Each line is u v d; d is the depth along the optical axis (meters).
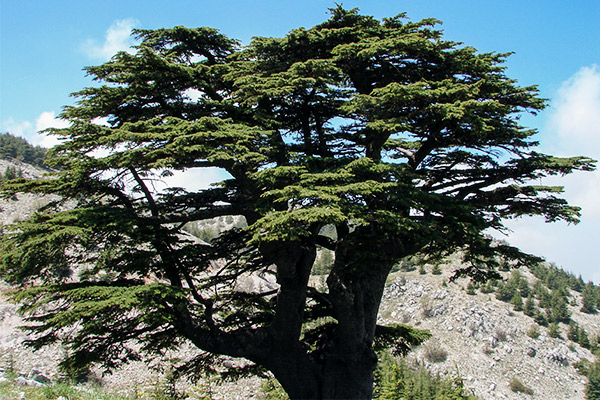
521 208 14.21
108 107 13.24
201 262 14.37
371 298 14.45
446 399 27.64
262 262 15.28
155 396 19.59
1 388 12.17
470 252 14.14
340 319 13.80
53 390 12.89
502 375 84.94
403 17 15.95
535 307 118.06
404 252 13.91
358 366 13.70
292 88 12.68
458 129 13.85
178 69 13.22
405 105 13.37
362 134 15.65
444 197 13.32
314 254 13.38
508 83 13.78
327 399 13.46
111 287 10.34
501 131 13.51
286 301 13.22
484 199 14.41
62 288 10.80
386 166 11.79
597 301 142.50
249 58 15.73
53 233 9.81
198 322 14.04
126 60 12.83
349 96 14.56
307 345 14.63
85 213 11.16
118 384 34.62
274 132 13.70
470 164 15.63
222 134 11.38
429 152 15.43
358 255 12.91
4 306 45.41
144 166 11.64
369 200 13.27
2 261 9.84
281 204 12.41
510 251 14.31
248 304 15.84
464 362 87.12
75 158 11.81
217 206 14.09
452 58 14.22
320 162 13.16
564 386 85.50
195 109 13.92
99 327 10.68
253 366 16.27
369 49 13.10
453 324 99.38
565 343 104.31
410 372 61.31
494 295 122.56
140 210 14.48
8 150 125.06
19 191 11.91
